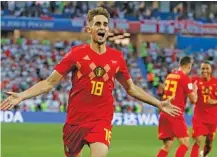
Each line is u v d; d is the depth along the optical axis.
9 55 76.56
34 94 14.41
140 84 77.06
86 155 32.03
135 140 44.88
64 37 85.56
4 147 37.34
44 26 78.56
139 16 85.56
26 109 63.94
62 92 67.12
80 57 14.57
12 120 59.38
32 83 73.25
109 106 14.87
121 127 57.06
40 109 64.44
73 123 14.86
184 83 24.48
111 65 14.69
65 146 15.10
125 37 85.56
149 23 82.19
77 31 80.31
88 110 14.74
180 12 88.00
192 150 27.98
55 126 55.31
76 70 14.73
